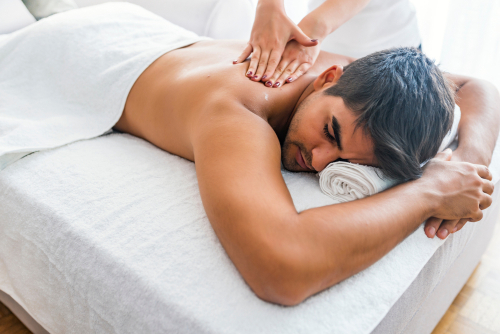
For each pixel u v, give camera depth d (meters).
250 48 0.84
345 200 0.66
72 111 0.95
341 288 0.54
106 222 0.61
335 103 0.64
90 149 0.81
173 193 0.67
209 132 0.63
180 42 0.99
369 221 0.54
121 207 0.63
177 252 0.56
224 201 0.52
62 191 0.67
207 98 0.70
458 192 0.65
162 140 0.83
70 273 0.59
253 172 0.55
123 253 0.56
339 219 0.53
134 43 0.99
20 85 0.98
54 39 0.99
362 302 0.52
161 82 0.84
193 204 0.65
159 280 0.52
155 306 0.51
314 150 0.67
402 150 0.60
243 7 1.63
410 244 0.64
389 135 0.59
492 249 1.22
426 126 0.61
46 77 0.99
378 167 0.64
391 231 0.56
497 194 0.92
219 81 0.73
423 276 0.65
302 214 0.54
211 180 0.56
